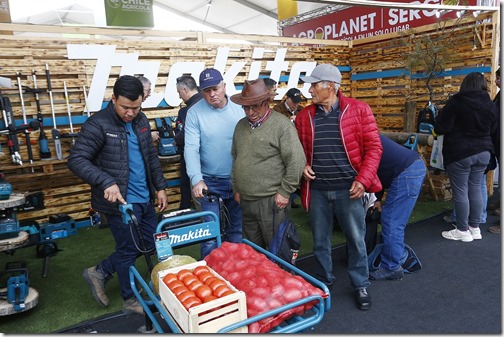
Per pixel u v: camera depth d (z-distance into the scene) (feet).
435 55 17.72
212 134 9.79
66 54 16.26
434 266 11.62
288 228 8.13
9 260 13.73
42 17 49.08
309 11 27.68
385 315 9.27
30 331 9.18
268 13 40.70
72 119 16.81
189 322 4.92
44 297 10.91
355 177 8.95
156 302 5.92
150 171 9.71
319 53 22.58
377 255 11.07
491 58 16.83
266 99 8.29
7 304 9.36
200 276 5.98
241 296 5.16
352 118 8.70
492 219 15.20
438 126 12.62
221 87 9.41
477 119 12.01
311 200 9.53
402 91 20.80
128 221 7.77
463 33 17.88
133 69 17.38
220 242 7.73
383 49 21.36
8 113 12.77
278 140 8.42
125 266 9.34
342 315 9.33
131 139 9.12
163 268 6.66
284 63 21.22
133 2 17.62
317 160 9.09
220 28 48.85
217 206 10.01
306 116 9.15
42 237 14.88
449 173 12.96
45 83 16.11
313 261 12.41
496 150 13.78
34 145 16.25
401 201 10.36
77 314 9.93
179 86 13.78
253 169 8.62
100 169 8.79
